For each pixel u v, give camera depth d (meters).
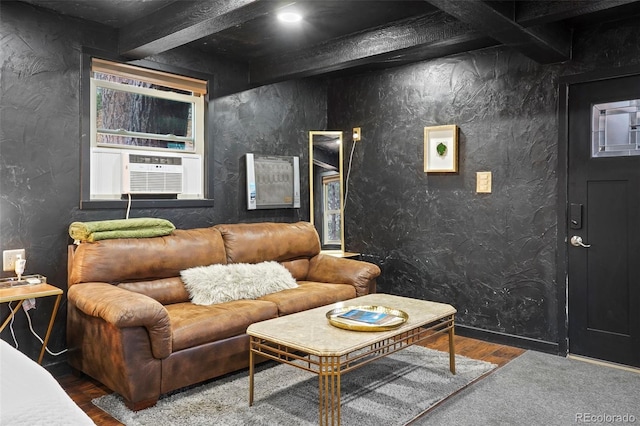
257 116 4.40
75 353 2.94
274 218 4.57
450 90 4.06
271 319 2.94
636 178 3.20
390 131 4.49
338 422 2.21
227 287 3.31
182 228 3.85
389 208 4.52
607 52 3.26
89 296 2.68
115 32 3.40
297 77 4.10
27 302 2.90
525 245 3.67
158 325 2.54
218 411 2.53
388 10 3.11
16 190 2.96
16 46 2.94
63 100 3.16
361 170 4.73
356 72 4.66
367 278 3.81
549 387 2.87
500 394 2.76
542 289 3.59
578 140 3.42
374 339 2.36
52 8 3.04
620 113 3.25
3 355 1.11
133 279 3.17
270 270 3.67
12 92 2.93
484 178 3.87
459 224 4.04
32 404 0.86
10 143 2.93
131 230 3.21
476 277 3.94
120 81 3.55
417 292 4.32
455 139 3.99
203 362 2.79
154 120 3.77
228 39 3.70
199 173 3.97
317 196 4.86
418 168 4.29
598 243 3.35
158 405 2.60
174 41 3.10
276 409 2.54
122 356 2.47
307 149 4.86
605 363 3.31
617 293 3.29
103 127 3.48
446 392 2.77
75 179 3.23
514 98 3.70
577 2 2.48
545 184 3.56
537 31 2.97
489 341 3.84
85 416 0.90
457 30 3.05
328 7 3.05
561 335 3.49
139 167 3.51
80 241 3.09
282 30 3.49
